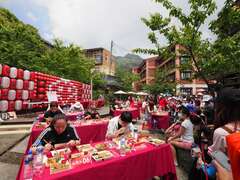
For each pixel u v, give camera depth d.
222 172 1.39
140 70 67.31
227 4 4.25
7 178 3.63
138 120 11.26
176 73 25.19
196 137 3.85
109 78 35.75
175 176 3.25
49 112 5.77
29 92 11.60
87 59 25.56
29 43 15.98
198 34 4.68
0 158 4.65
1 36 13.36
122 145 2.93
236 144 0.93
